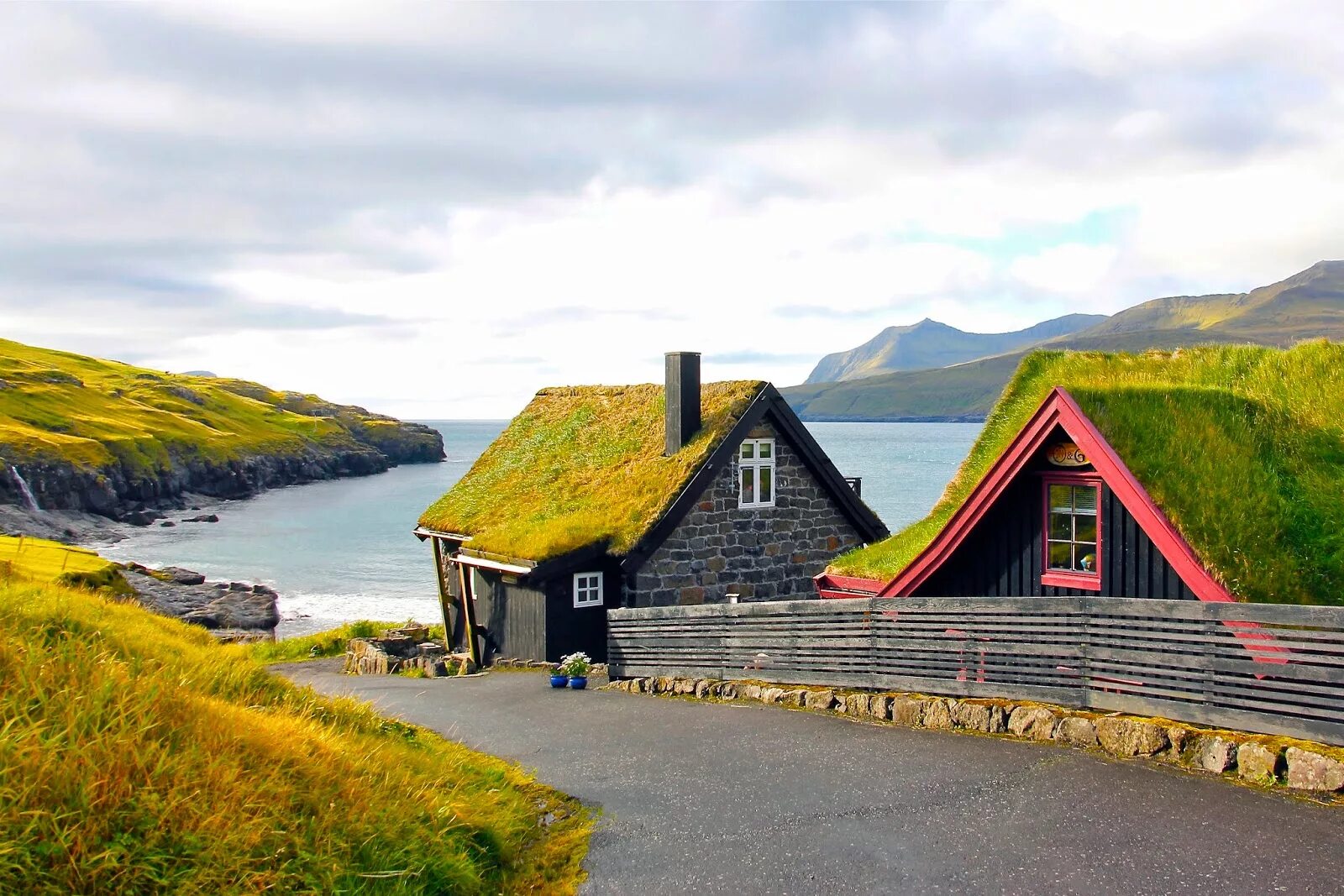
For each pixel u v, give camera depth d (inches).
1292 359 524.1
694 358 1044.5
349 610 2055.9
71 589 555.8
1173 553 410.9
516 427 1347.2
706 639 668.7
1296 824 295.1
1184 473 436.1
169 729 281.0
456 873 285.1
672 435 1051.3
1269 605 352.8
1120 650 406.6
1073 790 341.7
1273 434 472.4
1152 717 386.0
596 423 1234.6
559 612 981.2
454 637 1199.6
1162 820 306.8
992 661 464.4
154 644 402.9
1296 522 425.1
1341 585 399.5
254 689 404.2
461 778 384.8
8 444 3494.1
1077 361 596.4
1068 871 279.0
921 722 465.7
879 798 356.8
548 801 398.3
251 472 5002.5
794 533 1081.4
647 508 984.9
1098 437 438.6
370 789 305.3
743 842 328.2
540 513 1074.1
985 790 352.5
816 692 538.9
